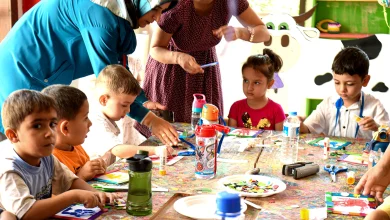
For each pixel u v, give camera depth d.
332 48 4.27
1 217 1.47
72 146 2.10
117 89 2.32
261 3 4.85
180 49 3.07
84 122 2.04
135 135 3.40
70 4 2.29
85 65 2.46
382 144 2.09
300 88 4.43
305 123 3.03
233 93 4.64
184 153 2.29
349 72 2.86
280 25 4.39
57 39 2.36
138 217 1.57
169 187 1.85
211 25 2.98
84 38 2.30
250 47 4.49
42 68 2.37
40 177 1.66
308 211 1.59
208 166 1.96
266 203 1.72
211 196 1.74
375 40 4.18
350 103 2.99
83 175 1.91
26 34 2.36
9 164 1.56
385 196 1.82
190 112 3.14
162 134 2.38
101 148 2.37
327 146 2.31
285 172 2.04
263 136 2.72
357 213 1.63
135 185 1.58
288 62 4.42
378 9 4.83
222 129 2.27
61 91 2.01
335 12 4.90
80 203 1.66
